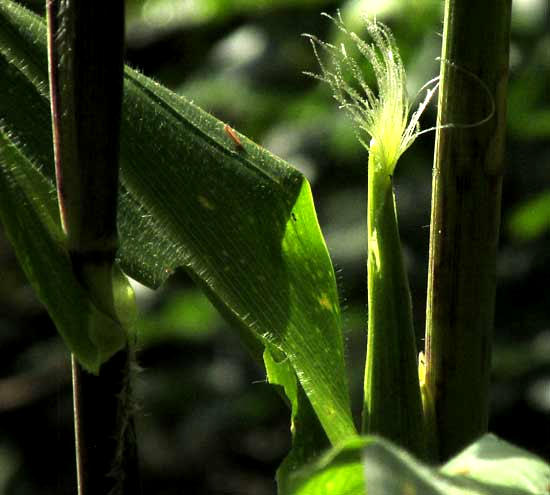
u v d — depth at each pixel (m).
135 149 0.59
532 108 1.22
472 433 0.58
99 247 0.53
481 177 0.57
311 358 0.59
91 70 0.51
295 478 0.46
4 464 1.63
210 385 1.56
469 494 0.45
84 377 0.54
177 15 1.51
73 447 1.67
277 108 1.35
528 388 1.35
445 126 0.56
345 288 1.32
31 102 0.58
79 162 0.52
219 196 0.59
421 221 1.38
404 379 0.56
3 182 0.54
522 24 1.19
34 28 0.58
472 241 0.57
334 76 0.58
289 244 0.59
